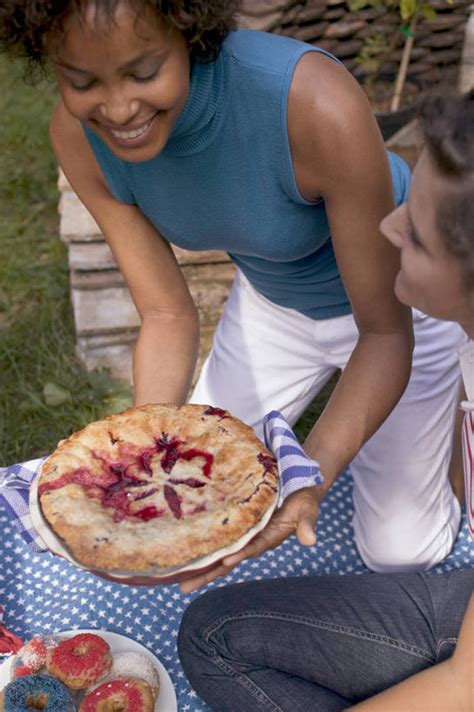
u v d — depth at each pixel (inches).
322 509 89.6
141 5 44.4
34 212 144.9
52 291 128.0
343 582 67.5
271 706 63.8
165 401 69.7
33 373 116.9
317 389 84.7
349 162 56.0
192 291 108.2
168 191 61.8
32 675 65.1
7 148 157.5
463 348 53.2
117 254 70.5
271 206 60.9
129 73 47.2
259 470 52.9
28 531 57.8
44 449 107.7
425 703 53.6
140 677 67.9
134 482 53.6
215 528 49.8
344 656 63.9
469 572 67.3
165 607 79.0
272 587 67.6
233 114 55.9
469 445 55.8
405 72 125.3
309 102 54.8
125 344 113.8
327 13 123.5
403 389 64.4
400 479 78.6
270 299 77.8
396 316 62.9
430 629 64.2
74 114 50.3
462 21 127.6
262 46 55.4
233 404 84.4
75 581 80.7
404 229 47.0
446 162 41.4
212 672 65.4
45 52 47.4
